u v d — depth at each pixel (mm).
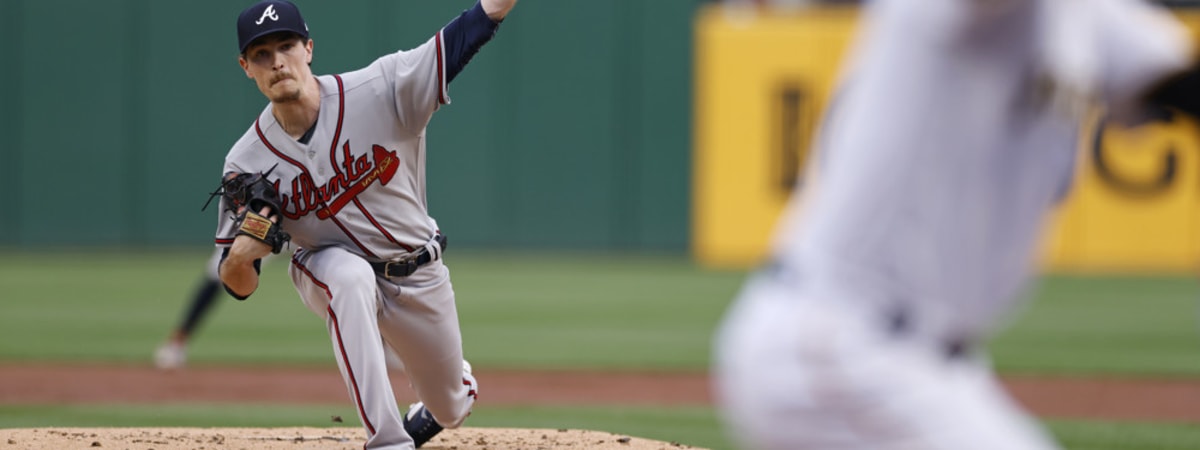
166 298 51500
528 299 52250
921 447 7031
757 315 7508
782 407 7258
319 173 15734
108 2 70938
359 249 16203
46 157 71625
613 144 68938
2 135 71562
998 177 7082
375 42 68625
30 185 71750
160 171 71438
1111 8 6980
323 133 15633
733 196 65875
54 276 59375
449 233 69875
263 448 17969
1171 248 62844
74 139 71438
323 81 15828
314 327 44250
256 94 71188
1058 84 6773
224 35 70938
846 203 7195
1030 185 7172
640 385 32031
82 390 30422
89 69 71188
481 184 69562
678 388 31547
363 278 15688
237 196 15516
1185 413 27922
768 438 7406
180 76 71062
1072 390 31453
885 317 7164
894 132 7051
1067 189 7484
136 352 37344
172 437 18828
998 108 6934
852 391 7078
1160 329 43875
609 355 37250
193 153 71375
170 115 71125
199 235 71625
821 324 7148
